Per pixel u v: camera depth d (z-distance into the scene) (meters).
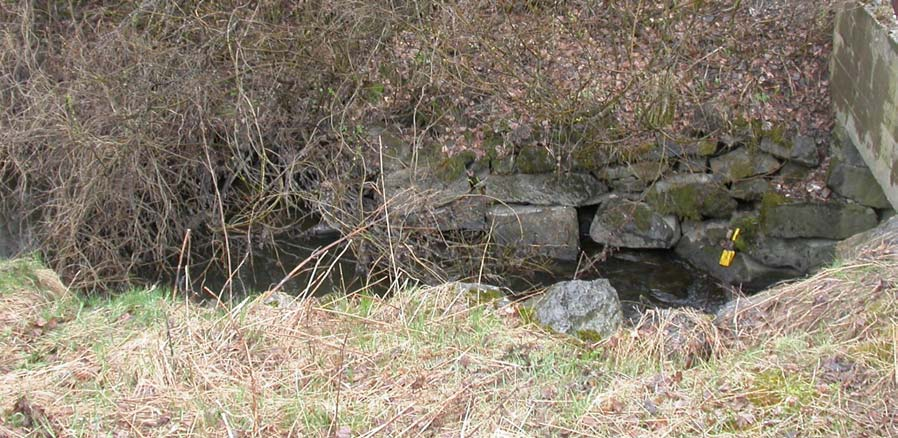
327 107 8.26
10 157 7.51
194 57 7.59
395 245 6.93
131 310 4.89
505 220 8.23
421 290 5.11
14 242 7.83
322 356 4.32
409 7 8.14
